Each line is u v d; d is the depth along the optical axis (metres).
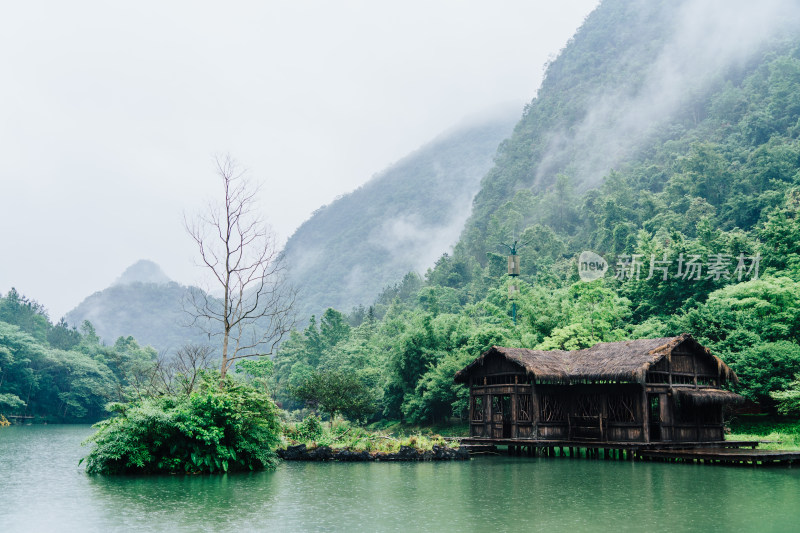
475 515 16.55
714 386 36.16
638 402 33.59
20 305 141.38
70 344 147.62
